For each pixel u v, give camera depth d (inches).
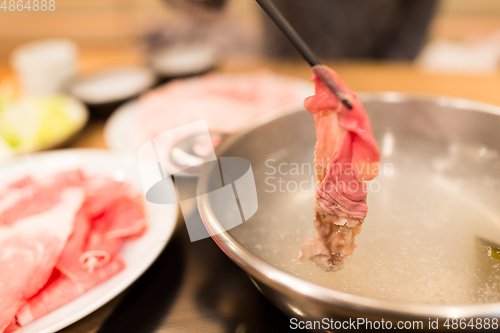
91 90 27.7
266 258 14.1
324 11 34.9
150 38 39.2
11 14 38.6
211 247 18.1
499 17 41.2
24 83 28.3
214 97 24.6
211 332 14.2
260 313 14.8
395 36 35.5
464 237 14.7
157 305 15.4
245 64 31.4
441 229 15.1
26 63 27.6
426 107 19.6
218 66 31.2
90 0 39.2
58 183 19.4
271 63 31.6
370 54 36.2
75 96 27.0
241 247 11.1
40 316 13.9
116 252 16.5
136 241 17.6
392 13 34.6
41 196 18.8
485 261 13.5
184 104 23.8
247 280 16.3
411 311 8.8
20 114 24.0
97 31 40.2
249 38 40.1
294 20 35.8
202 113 22.8
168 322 14.7
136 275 15.0
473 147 19.3
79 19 39.8
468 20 41.7
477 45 39.7
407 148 19.6
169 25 39.4
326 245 14.1
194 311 15.1
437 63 37.8
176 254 17.8
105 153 21.7
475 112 19.0
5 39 39.0
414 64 36.2
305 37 36.1
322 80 11.5
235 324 14.4
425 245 14.3
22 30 39.2
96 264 15.6
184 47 32.3
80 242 16.5
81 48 40.0
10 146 23.2
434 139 19.8
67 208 18.2
